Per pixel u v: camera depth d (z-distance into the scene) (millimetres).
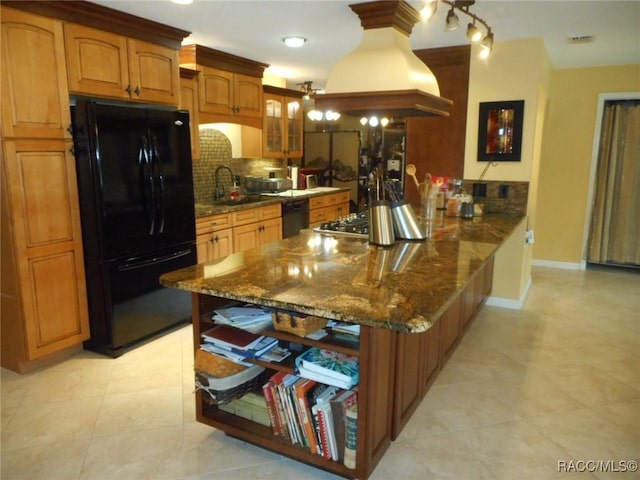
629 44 3879
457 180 4090
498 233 2992
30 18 2615
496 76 3826
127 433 2281
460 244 2646
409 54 2713
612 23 3229
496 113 3867
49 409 2480
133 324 3205
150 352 3186
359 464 1812
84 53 2910
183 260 3559
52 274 2889
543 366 3016
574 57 4520
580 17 3082
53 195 2838
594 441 2238
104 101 3113
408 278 1943
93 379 2807
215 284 1869
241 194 5184
